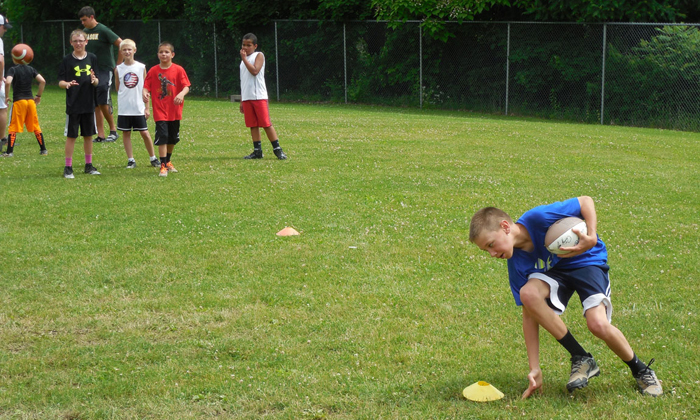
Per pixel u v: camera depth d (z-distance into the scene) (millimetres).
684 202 7742
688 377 3494
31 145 11352
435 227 6434
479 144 12008
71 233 6125
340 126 14453
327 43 22781
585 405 3229
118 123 9172
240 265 5301
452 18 20328
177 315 4379
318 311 4445
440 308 4496
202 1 24375
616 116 18078
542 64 19109
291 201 7422
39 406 3268
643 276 5125
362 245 5840
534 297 3273
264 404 3279
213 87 25094
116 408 3236
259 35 23984
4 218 6590
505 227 3242
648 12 18141
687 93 17031
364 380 3518
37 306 4477
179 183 8266
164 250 5668
